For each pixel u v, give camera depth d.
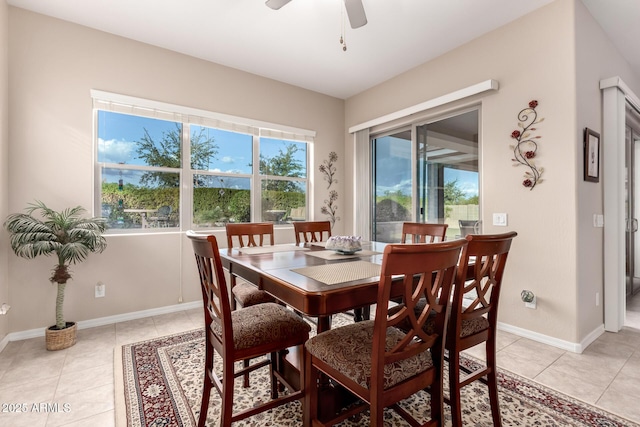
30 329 2.54
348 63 3.46
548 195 2.44
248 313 1.54
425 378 1.16
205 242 1.26
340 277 1.31
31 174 2.54
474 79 2.95
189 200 3.35
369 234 4.18
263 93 3.81
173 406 1.66
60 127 2.65
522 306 2.59
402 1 2.41
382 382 1.01
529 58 2.55
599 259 2.66
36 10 2.55
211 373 1.48
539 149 2.49
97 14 2.61
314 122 4.27
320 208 4.33
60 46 2.66
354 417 1.58
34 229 2.22
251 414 1.30
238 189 3.71
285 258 1.83
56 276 2.37
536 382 1.88
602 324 2.69
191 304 3.31
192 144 3.39
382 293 0.98
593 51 2.57
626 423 1.51
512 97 2.66
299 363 1.52
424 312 1.13
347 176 4.54
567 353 2.27
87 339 2.51
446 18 2.63
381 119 3.88
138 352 2.29
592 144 2.50
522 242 2.59
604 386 1.84
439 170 3.40
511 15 2.59
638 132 3.85
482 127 2.88
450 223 3.29
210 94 3.42
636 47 3.02
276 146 4.02
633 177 3.77
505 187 2.70
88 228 2.46
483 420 1.54
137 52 3.01
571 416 1.57
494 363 1.48
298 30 2.83
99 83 2.82
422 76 3.46
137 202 3.09
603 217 2.72
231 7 2.51
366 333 1.29
